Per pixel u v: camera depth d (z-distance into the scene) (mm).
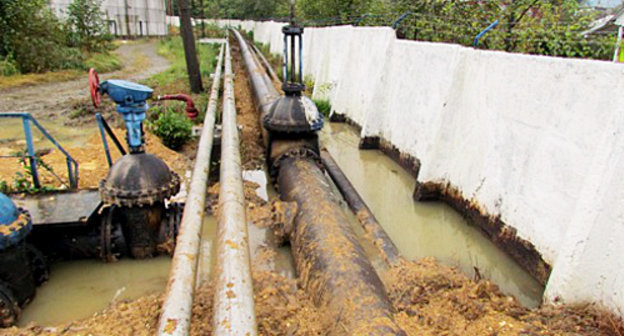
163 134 7484
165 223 4305
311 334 2879
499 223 4680
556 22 7137
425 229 5422
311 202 4301
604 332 2963
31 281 3652
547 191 4012
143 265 4184
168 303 2252
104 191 3922
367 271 3234
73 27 22281
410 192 6461
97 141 7547
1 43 15711
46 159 6723
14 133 8586
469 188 5301
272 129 5477
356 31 10133
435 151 5777
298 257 3807
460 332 3045
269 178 6086
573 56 6828
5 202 3391
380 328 2578
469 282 3719
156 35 39500
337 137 9352
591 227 3172
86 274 4051
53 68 16703
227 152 4488
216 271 2531
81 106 10797
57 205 4129
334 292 3016
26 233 3418
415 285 3639
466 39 7980
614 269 3096
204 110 9414
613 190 3107
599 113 3484
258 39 33906
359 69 9820
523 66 4504
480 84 5289
